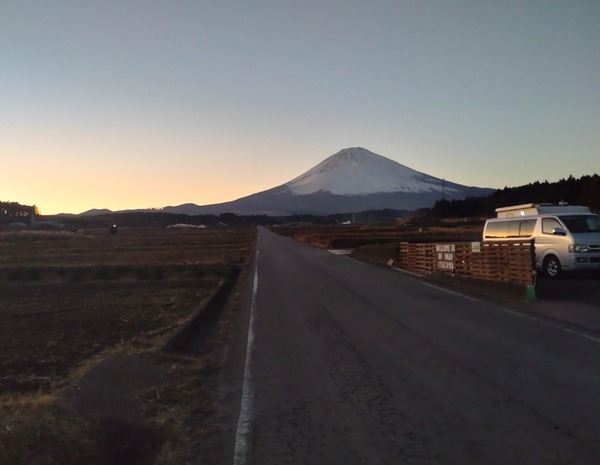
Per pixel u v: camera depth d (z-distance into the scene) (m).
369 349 12.09
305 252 52.47
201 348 13.45
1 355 13.27
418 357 11.21
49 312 20.78
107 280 32.25
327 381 9.76
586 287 20.06
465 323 14.79
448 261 26.19
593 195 66.44
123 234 108.06
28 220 138.00
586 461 6.12
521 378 9.48
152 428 7.70
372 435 7.14
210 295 23.11
